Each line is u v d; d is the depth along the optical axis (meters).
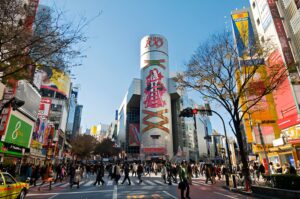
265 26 29.72
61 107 61.16
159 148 75.62
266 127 28.53
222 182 18.94
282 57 24.31
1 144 18.02
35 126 26.70
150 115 80.62
